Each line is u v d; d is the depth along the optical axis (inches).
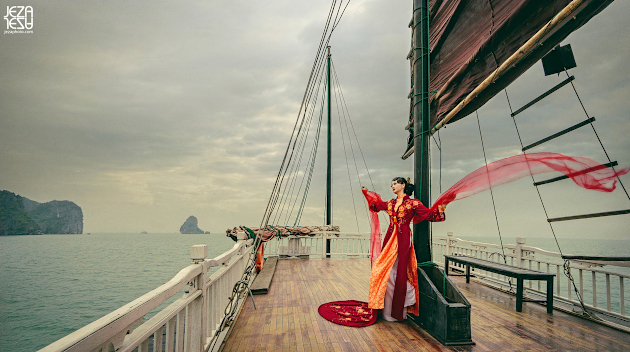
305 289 231.3
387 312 157.6
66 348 43.3
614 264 146.5
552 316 168.7
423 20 162.7
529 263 212.1
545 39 102.1
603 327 150.7
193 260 107.3
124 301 1198.9
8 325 920.9
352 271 313.1
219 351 121.7
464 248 287.6
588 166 91.9
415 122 162.9
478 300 202.5
